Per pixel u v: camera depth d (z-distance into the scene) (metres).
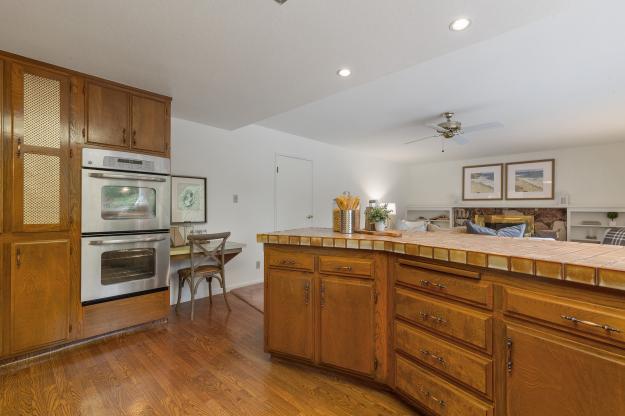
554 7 1.56
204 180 3.85
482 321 1.34
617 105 3.50
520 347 1.22
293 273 2.12
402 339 1.70
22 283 2.14
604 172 5.59
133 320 2.68
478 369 1.35
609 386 1.01
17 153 2.11
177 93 2.80
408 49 2.01
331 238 1.93
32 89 2.17
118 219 2.59
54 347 2.32
